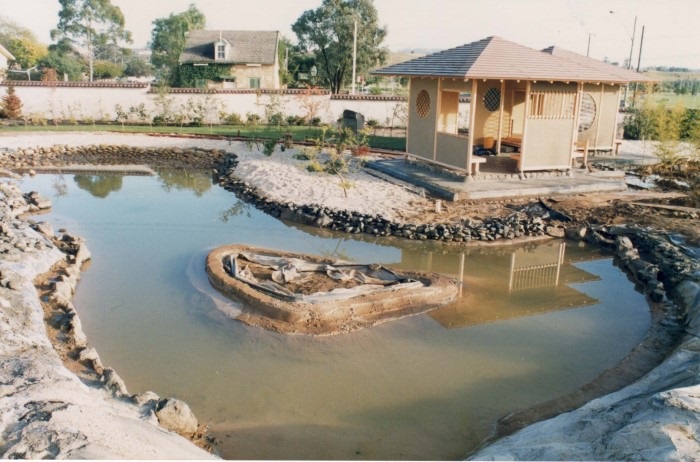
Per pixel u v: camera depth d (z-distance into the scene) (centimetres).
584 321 968
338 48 4603
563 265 1243
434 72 1683
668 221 1433
